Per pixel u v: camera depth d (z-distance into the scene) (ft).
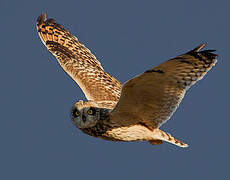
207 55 31.96
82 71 43.73
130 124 36.83
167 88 33.42
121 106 35.76
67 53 45.29
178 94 33.55
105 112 37.60
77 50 45.57
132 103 35.17
